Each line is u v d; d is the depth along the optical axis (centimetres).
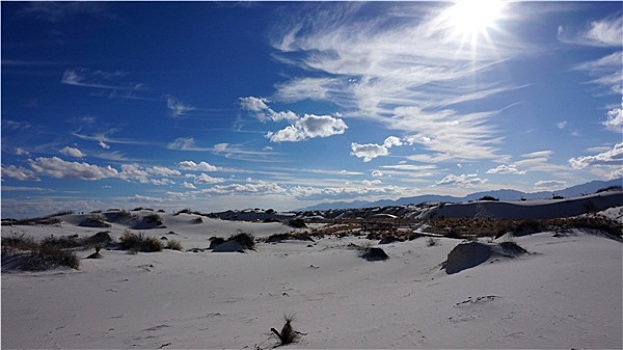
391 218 6938
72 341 742
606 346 495
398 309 831
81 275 1417
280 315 903
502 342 531
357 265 1864
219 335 742
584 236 1839
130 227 4125
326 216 9050
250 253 2291
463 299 815
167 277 1452
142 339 739
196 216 4816
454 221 4619
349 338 630
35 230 3319
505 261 1362
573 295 745
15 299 1083
